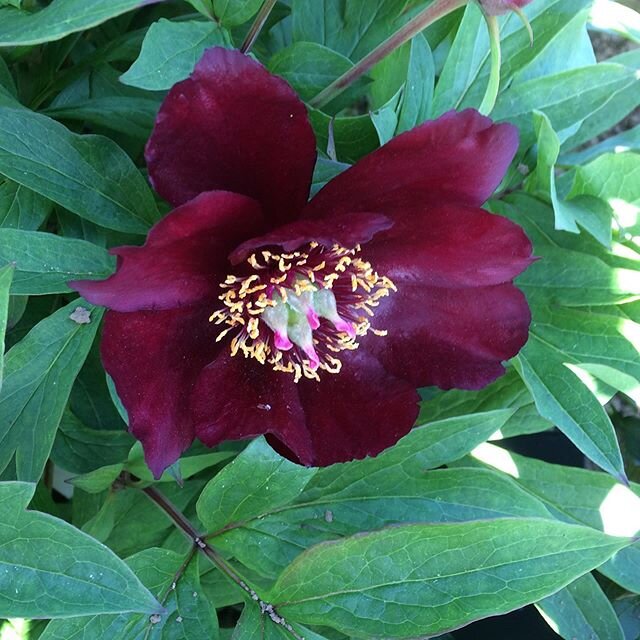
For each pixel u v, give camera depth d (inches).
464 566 9.4
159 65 10.1
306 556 9.7
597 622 12.1
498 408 12.7
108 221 10.6
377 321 10.6
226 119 8.8
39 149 10.3
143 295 8.8
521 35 12.7
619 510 12.4
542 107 13.1
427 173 9.1
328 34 13.2
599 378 11.9
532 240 13.2
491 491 11.3
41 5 12.2
